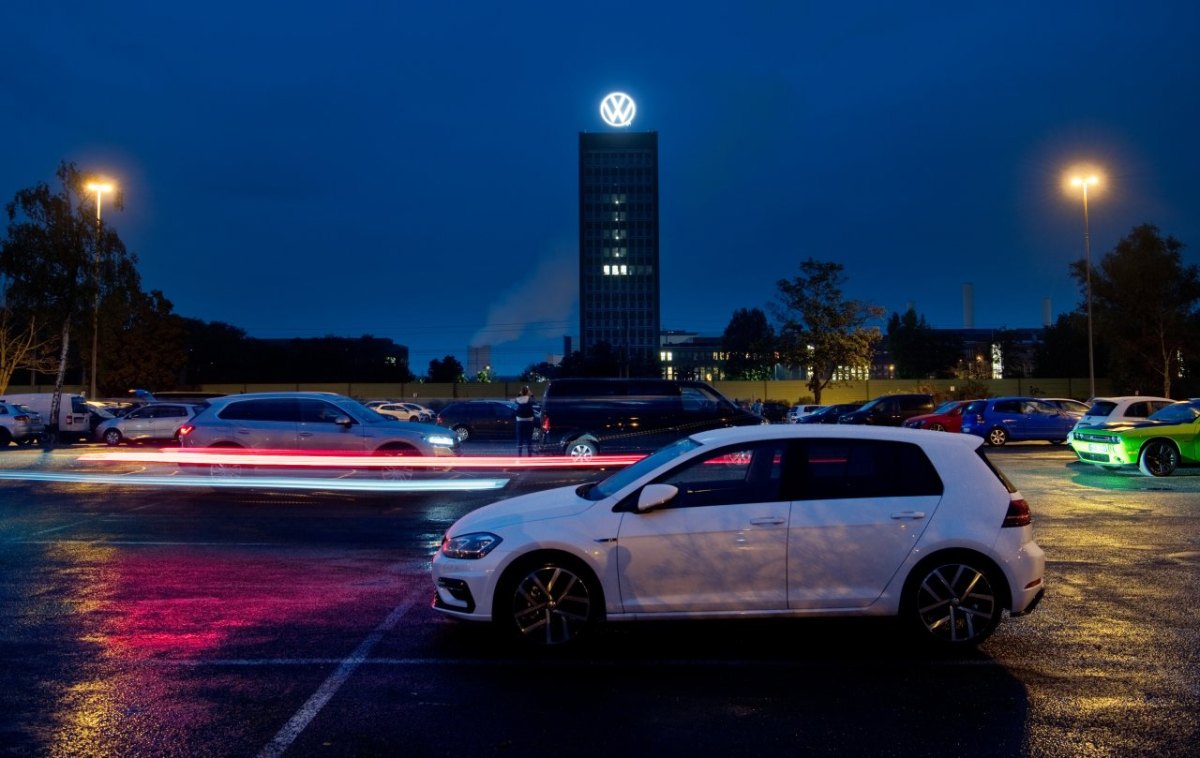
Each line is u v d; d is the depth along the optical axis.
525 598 5.66
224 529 10.96
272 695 4.91
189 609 6.90
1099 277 47.56
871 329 51.94
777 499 5.72
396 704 4.76
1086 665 5.44
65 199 30.44
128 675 5.27
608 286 152.62
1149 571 8.18
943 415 26.14
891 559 5.63
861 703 4.78
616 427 17.70
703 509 5.69
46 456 23.16
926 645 5.66
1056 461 19.61
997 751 4.14
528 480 16.56
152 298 61.44
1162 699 4.84
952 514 5.70
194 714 4.62
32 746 4.20
